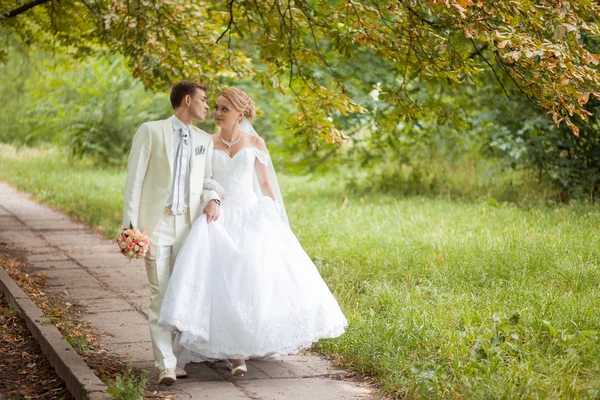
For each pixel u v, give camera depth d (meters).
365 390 4.65
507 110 12.59
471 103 13.37
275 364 5.21
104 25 8.32
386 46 7.00
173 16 8.79
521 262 7.13
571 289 6.25
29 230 10.92
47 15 10.70
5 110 25.38
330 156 15.13
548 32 5.71
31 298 6.87
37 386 4.94
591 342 4.76
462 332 5.23
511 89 11.87
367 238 8.91
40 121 22.09
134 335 5.84
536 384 4.27
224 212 5.02
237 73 9.33
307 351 5.50
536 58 6.07
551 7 5.63
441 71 6.83
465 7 5.78
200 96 4.95
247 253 4.79
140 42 8.45
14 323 6.22
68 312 6.49
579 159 12.19
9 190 15.51
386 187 14.44
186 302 4.67
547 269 6.98
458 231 9.07
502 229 9.14
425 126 14.20
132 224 4.75
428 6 5.96
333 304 4.98
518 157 11.98
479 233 8.92
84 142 19.62
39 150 23.22
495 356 4.64
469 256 7.54
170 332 4.85
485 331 5.05
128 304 6.80
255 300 4.71
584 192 11.83
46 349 5.41
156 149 4.84
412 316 5.59
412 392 4.35
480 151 14.27
